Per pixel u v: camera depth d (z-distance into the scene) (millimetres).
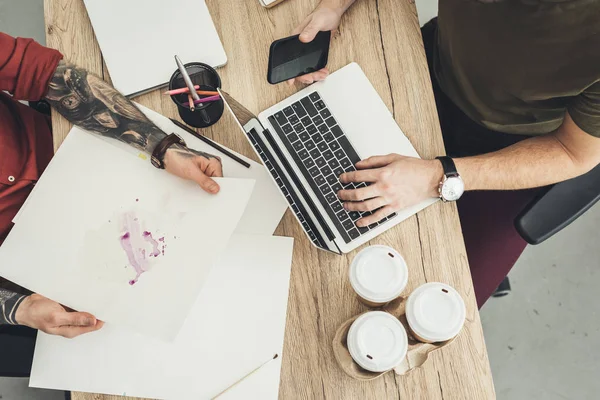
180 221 931
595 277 1794
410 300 836
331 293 945
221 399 900
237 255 960
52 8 1073
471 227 1259
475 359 915
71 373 914
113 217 943
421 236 962
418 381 911
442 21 1106
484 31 1007
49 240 937
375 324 813
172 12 1056
